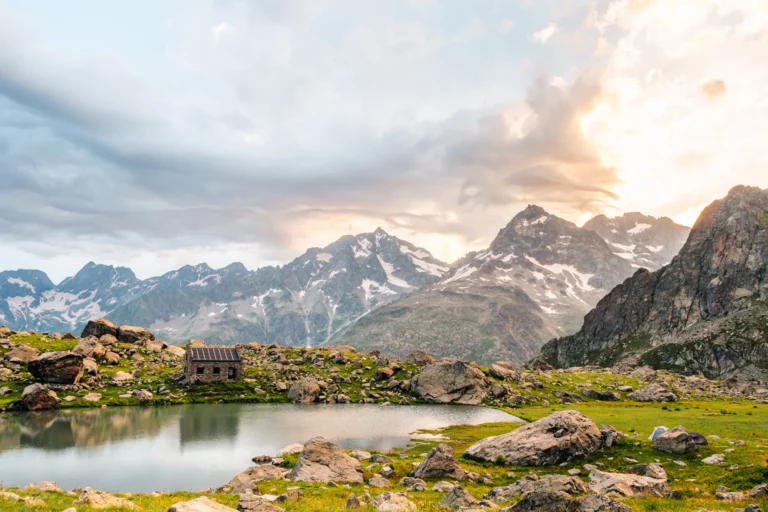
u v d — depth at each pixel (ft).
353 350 614.34
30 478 204.23
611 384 524.52
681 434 212.43
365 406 413.80
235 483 177.17
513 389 470.80
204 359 441.27
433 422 344.28
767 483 157.79
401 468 201.67
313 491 159.12
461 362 466.29
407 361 549.95
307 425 325.83
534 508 104.78
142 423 322.34
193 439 280.92
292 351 569.64
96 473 212.84
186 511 97.25
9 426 302.86
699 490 162.40
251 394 427.74
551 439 219.20
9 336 496.23
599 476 169.99
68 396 375.66
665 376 600.80
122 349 508.12
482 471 201.98
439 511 124.77
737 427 259.80
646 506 131.44
